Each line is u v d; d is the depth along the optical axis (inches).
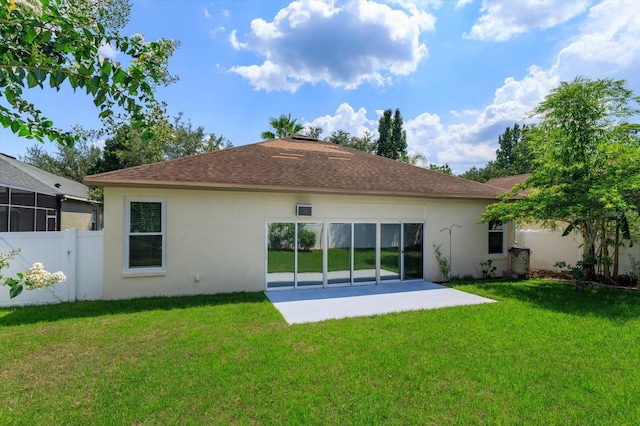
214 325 258.7
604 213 358.0
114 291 343.3
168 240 359.3
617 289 410.3
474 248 492.7
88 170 1122.7
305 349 212.7
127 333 238.2
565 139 391.9
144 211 354.0
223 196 377.1
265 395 157.6
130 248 350.3
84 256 345.7
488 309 311.6
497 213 431.5
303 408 146.8
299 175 425.7
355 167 506.0
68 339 226.2
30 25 82.5
